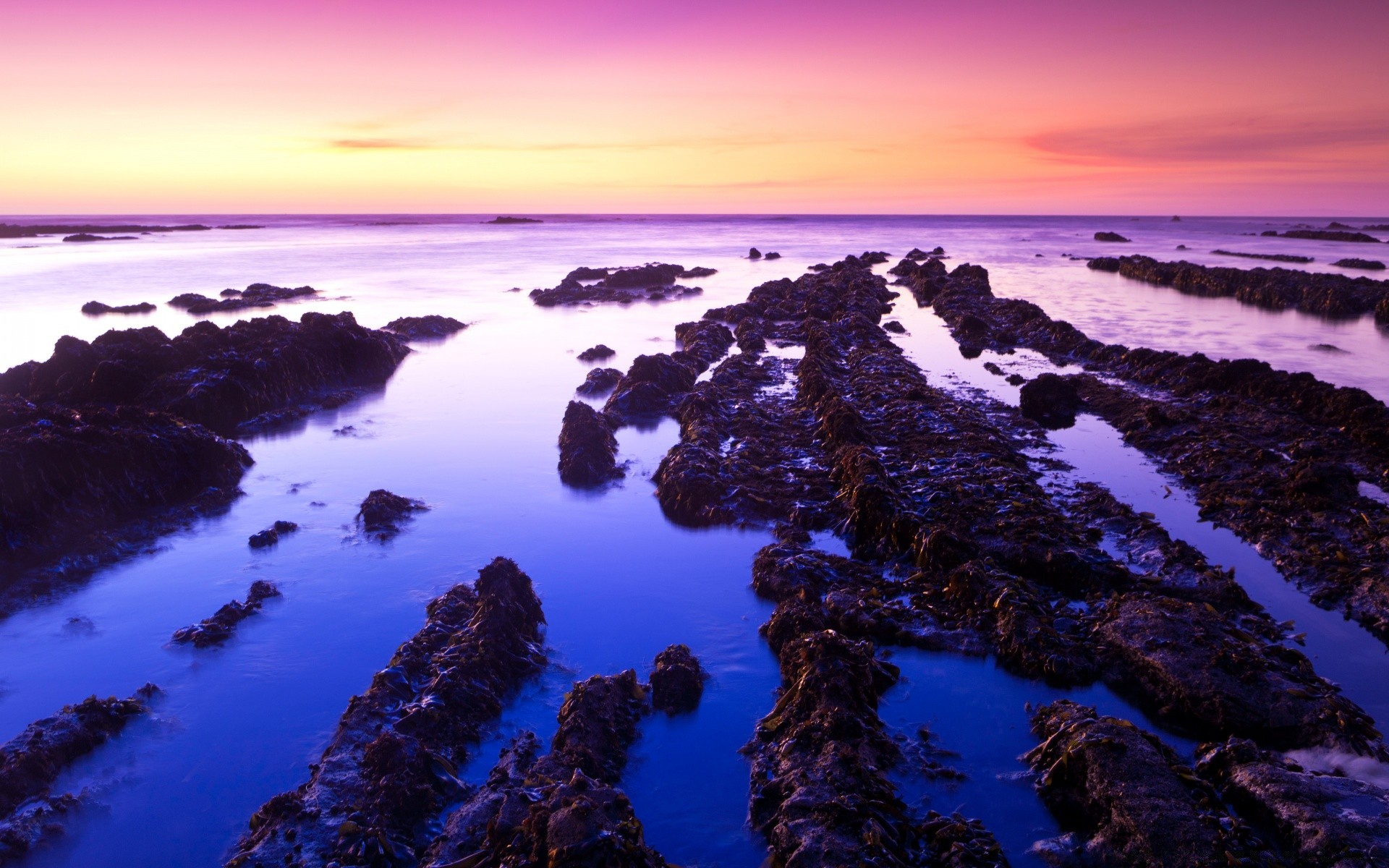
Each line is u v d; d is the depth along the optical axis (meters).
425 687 10.06
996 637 11.32
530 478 17.61
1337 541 13.76
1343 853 7.08
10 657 11.27
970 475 16.41
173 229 127.88
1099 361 28.70
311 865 7.54
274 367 23.19
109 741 9.50
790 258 75.50
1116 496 16.58
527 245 91.56
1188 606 11.26
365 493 16.83
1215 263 66.94
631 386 23.30
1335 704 9.41
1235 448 17.98
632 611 12.35
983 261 71.81
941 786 8.77
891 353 29.47
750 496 15.96
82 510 14.74
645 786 8.87
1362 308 39.28
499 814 7.78
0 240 96.62
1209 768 8.56
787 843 7.64
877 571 13.48
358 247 87.31
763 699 10.30
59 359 22.77
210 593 12.89
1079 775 8.46
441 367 28.11
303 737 9.63
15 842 7.97
